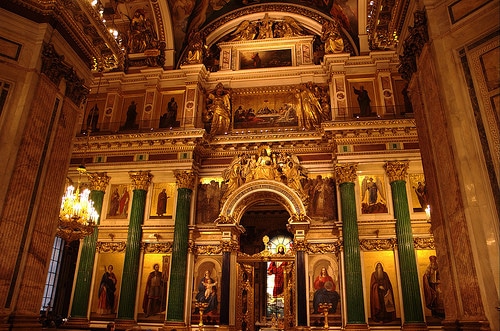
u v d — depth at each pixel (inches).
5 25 301.7
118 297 661.3
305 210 659.4
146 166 708.0
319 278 639.1
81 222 478.6
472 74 260.8
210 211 703.7
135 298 645.9
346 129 663.8
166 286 657.0
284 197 673.6
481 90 254.1
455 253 259.0
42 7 317.7
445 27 284.4
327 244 655.8
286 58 802.8
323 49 805.2
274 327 794.8
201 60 780.0
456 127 259.8
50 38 321.7
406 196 629.9
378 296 596.4
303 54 797.9
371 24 410.0
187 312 645.3
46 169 314.2
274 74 780.6
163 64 800.9
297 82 771.4
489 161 241.1
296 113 753.6
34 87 303.1
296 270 641.0
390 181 647.1
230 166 713.0
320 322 615.8
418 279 587.2
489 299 224.4
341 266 626.5
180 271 642.8
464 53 268.7
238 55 818.8
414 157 648.4
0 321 261.0
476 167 247.0
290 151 714.2
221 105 764.0
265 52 813.9
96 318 651.5
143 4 789.2
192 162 698.8
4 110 290.2
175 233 662.5
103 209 712.4
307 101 744.3
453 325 253.8
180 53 828.6
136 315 643.5
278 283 755.4
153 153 715.4
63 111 340.2
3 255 269.3
